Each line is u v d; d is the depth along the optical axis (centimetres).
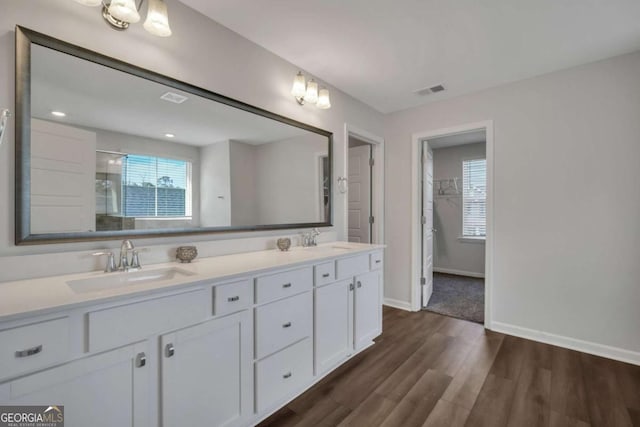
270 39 204
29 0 121
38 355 88
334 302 205
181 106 170
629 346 219
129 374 107
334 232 278
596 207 230
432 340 256
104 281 130
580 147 236
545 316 252
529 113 259
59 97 129
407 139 336
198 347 127
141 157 155
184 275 143
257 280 151
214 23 184
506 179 269
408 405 170
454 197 524
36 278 122
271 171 221
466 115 293
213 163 186
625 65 219
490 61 232
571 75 240
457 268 523
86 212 137
